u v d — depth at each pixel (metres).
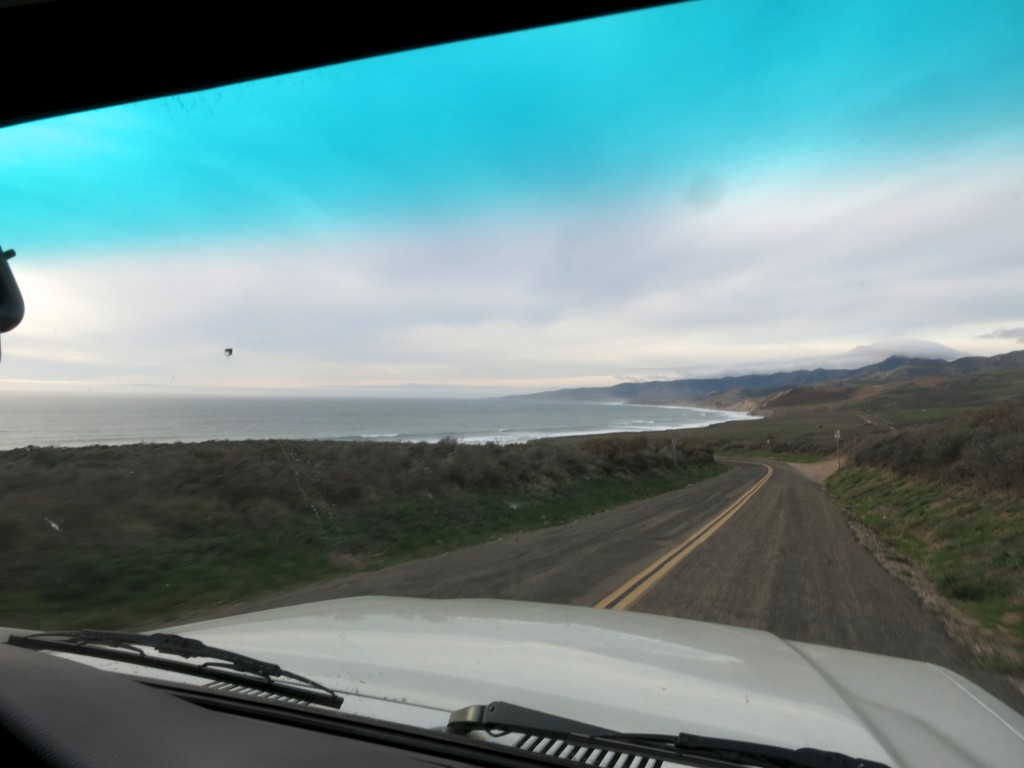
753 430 115.06
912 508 16.88
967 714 2.60
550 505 17.22
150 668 2.50
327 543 10.50
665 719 2.22
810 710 2.33
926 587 8.86
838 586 8.57
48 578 7.37
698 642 3.23
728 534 13.33
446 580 8.43
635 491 24.08
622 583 8.28
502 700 2.34
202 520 10.61
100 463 14.52
